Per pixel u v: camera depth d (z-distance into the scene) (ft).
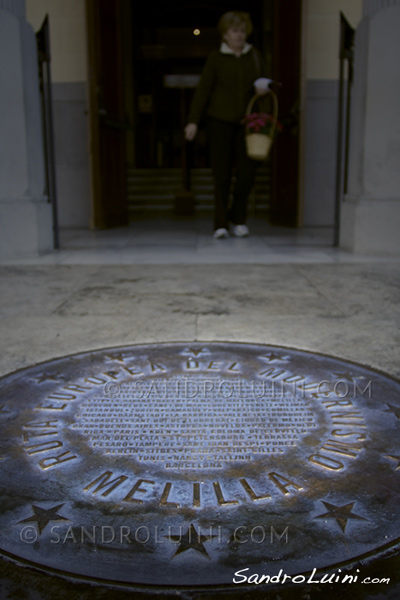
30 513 4.51
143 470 5.13
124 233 25.40
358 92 18.39
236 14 20.67
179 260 17.48
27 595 3.69
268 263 16.78
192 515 4.48
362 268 15.88
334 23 27.73
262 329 9.85
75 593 3.70
